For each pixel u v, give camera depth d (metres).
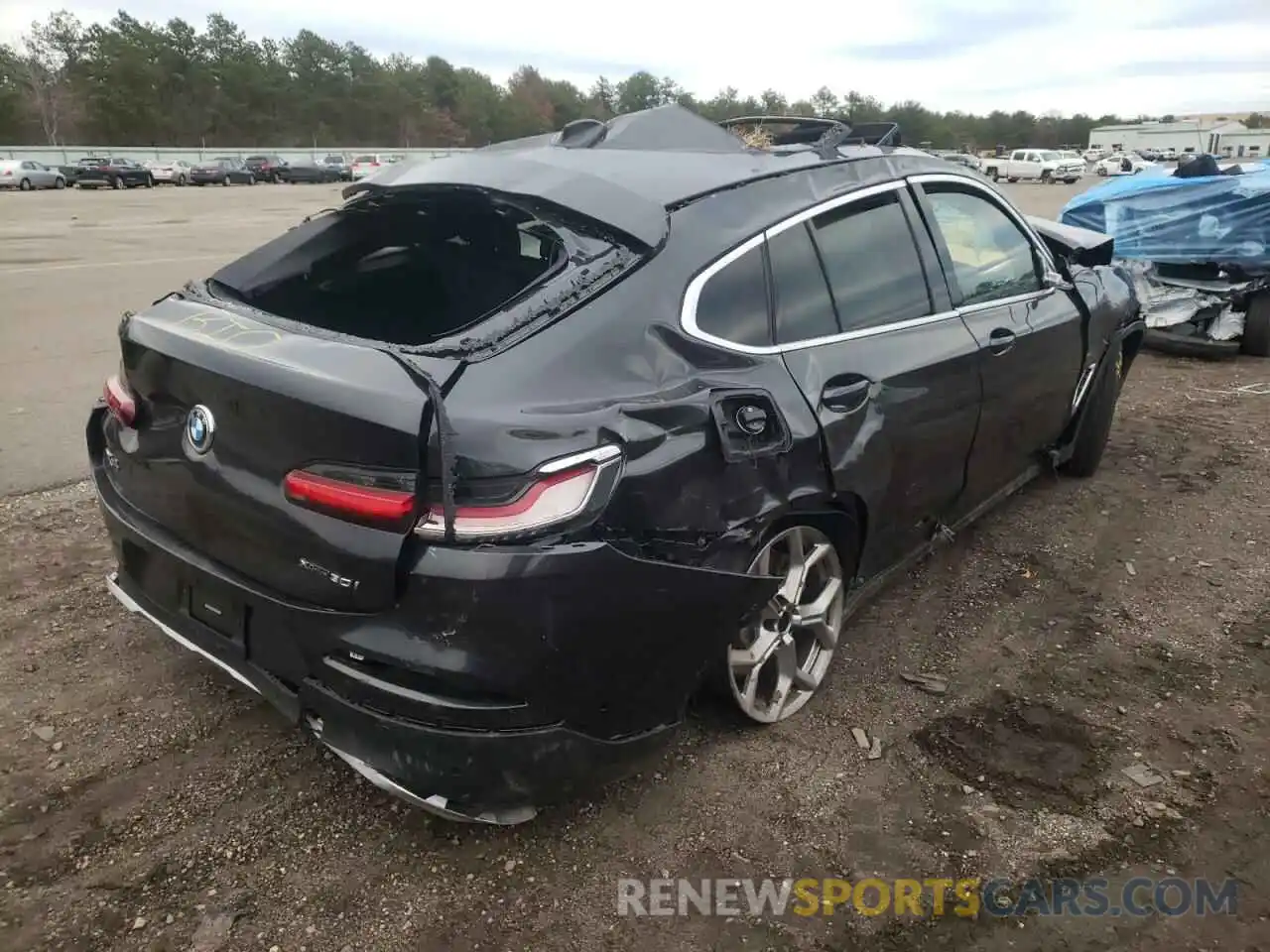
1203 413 6.64
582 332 2.35
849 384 2.91
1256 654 3.58
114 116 76.38
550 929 2.32
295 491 2.20
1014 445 4.07
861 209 3.24
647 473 2.27
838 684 3.37
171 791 2.75
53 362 7.48
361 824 2.64
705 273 2.63
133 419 2.73
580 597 2.15
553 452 2.11
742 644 2.88
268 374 2.23
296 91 88.00
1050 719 3.18
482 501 2.07
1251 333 8.16
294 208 27.19
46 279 11.82
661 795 2.78
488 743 2.17
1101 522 4.77
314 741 2.99
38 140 75.62
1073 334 4.32
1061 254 4.98
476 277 3.53
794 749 3.00
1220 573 4.23
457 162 3.19
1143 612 3.89
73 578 3.96
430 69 102.31
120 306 9.94
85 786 2.75
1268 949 2.30
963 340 3.48
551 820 2.67
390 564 2.07
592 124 3.35
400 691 2.15
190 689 3.23
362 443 2.09
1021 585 4.12
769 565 2.86
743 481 2.54
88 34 78.75
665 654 2.38
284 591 2.30
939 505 3.61
